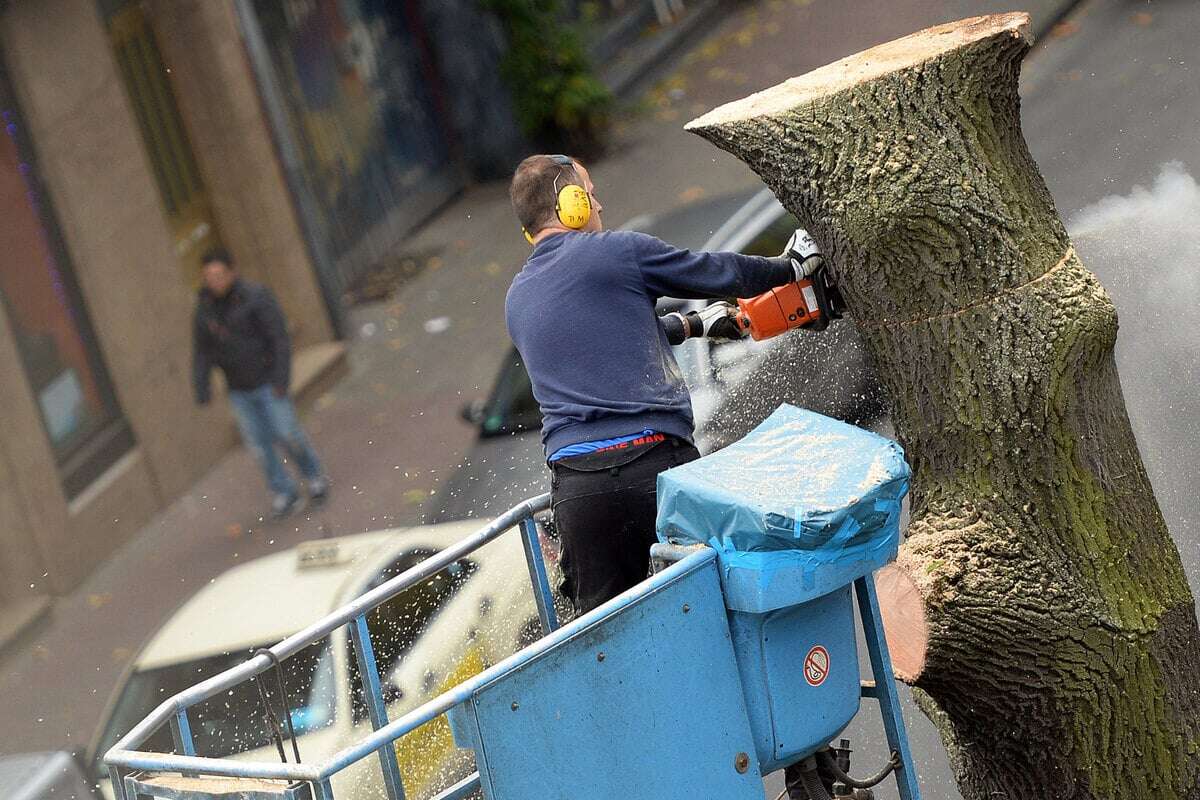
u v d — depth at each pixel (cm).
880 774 810
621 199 3247
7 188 2388
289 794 673
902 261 884
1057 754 944
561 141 3581
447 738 1373
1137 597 917
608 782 711
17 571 2284
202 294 2308
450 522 1862
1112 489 912
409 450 2528
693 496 750
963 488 919
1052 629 905
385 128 3431
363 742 659
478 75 3566
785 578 735
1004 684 925
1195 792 937
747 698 764
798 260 909
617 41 3984
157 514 2545
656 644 729
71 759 1566
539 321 852
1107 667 914
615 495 831
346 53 3325
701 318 926
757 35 3925
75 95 2538
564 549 867
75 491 2408
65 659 2153
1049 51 3108
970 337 888
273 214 2922
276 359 2345
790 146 888
